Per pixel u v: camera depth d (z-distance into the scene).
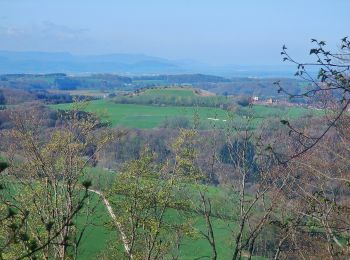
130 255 16.34
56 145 16.67
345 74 5.39
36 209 15.27
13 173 15.57
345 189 10.30
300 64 5.43
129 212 17.00
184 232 16.81
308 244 13.23
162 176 17.06
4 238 10.45
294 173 11.76
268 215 12.41
